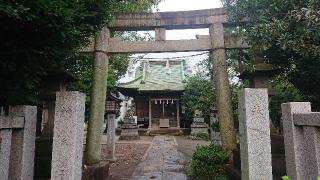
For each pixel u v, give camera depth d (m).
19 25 3.07
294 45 4.60
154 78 31.42
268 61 6.62
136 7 10.81
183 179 8.26
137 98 31.09
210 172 7.38
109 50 8.15
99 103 7.74
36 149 5.38
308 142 3.15
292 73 6.32
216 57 7.97
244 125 4.23
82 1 4.08
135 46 8.17
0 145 3.40
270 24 4.76
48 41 3.47
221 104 7.82
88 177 6.47
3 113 3.58
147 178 8.45
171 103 30.91
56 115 4.08
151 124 29.75
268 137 4.10
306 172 3.22
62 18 3.19
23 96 4.09
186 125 29.89
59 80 5.87
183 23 8.17
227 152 7.54
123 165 10.89
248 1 5.50
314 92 6.02
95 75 7.85
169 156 13.09
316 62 5.35
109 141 12.08
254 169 4.02
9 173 3.82
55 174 3.96
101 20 4.77
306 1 4.49
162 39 8.20
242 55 9.07
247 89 4.20
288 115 3.53
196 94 26.28
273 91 6.68
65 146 4.01
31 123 4.09
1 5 2.61
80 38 4.25
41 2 2.92
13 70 3.47
